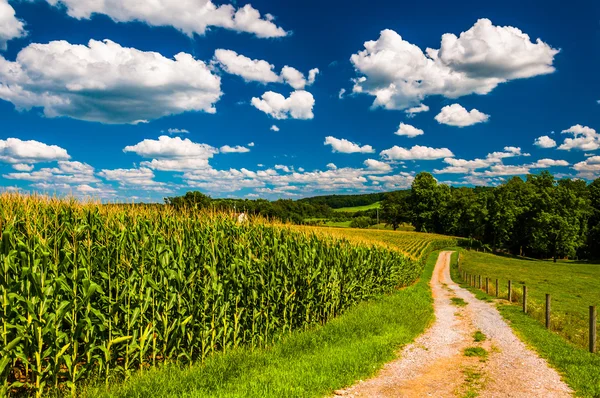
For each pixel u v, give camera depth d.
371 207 175.25
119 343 7.28
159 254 8.44
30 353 6.14
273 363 8.27
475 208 87.19
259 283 10.69
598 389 7.25
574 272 44.66
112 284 7.43
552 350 10.25
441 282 36.56
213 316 8.81
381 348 9.95
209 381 6.98
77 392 6.34
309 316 13.09
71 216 9.34
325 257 15.34
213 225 11.41
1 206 8.73
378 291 23.25
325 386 7.11
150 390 6.35
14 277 6.27
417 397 7.03
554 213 69.31
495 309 18.16
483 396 7.12
